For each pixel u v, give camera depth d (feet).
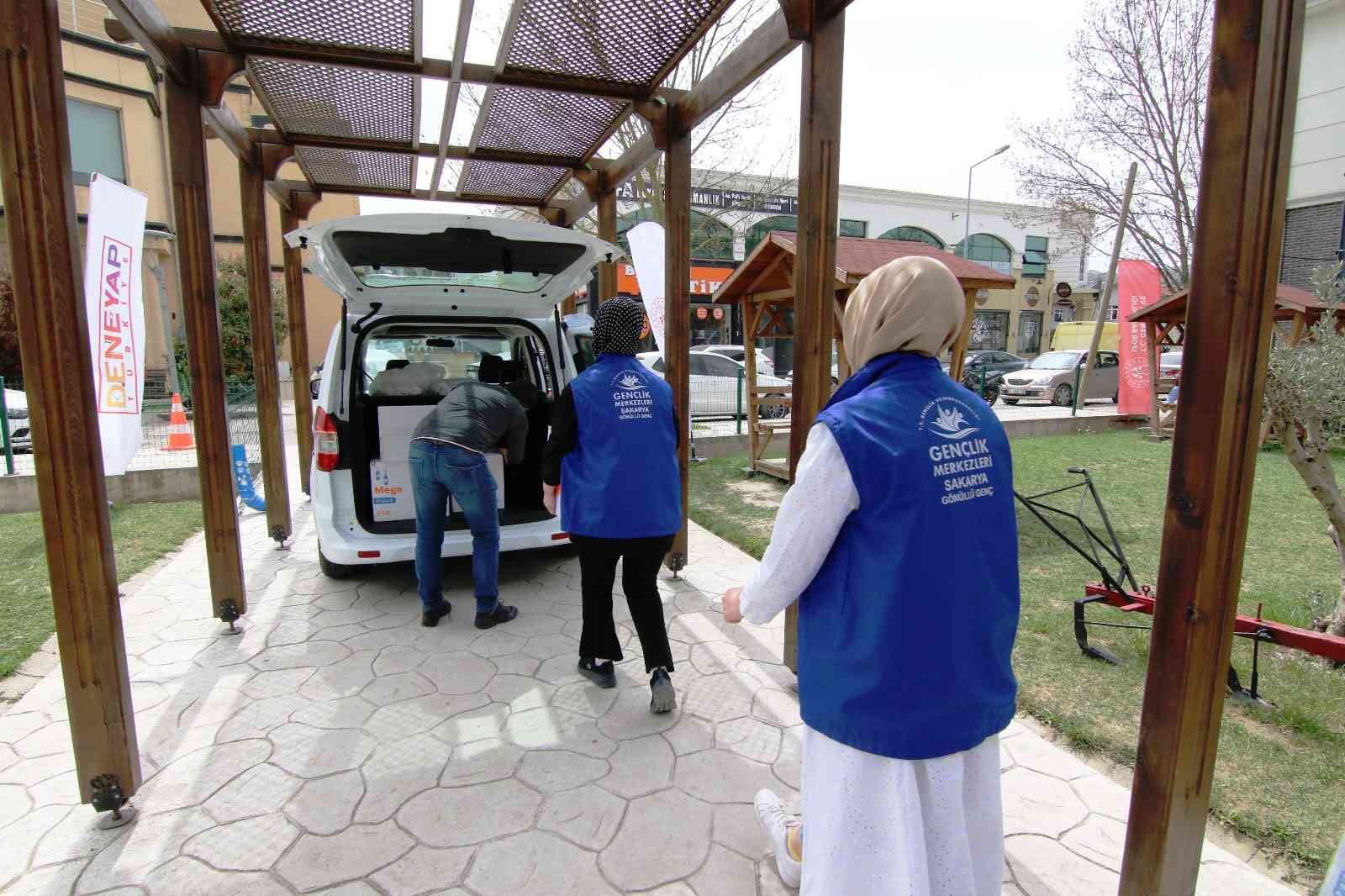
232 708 9.49
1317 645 8.95
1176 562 4.92
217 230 60.70
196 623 12.31
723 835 7.12
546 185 19.89
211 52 10.96
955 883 4.29
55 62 6.37
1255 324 4.49
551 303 15.33
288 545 17.10
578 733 8.95
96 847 6.92
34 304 6.41
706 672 10.61
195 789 7.79
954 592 4.16
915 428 4.19
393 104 14.12
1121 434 39.29
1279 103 4.30
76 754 6.93
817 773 4.50
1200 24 41.75
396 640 11.61
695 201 57.11
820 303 9.84
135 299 14.79
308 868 6.66
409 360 16.65
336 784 7.90
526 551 16.51
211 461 11.40
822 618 4.40
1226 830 7.11
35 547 16.88
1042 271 106.63
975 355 63.87
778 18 9.93
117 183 14.25
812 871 4.42
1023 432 38.45
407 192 20.30
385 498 13.62
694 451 30.58
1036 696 9.66
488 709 9.50
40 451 6.56
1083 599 10.89
